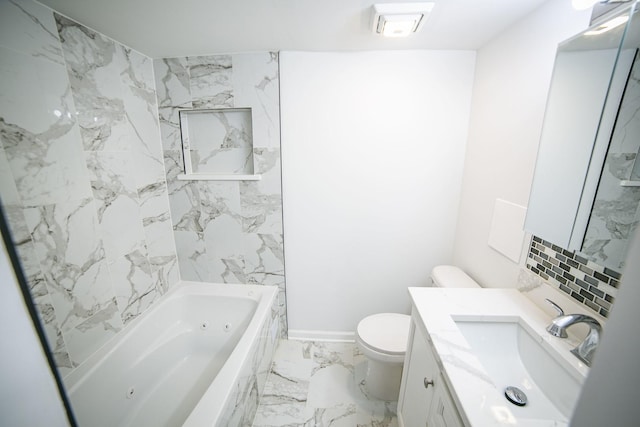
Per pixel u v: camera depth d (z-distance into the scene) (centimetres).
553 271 94
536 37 102
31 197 97
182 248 184
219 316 178
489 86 133
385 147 161
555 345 79
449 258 176
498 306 102
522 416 72
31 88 95
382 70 150
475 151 146
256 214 174
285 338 197
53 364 36
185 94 158
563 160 85
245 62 151
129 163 142
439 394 80
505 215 120
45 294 102
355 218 174
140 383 138
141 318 151
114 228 133
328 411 142
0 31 86
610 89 71
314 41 135
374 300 189
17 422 33
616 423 24
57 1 95
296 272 186
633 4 65
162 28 118
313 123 159
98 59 121
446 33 126
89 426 111
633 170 65
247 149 171
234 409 109
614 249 70
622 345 23
